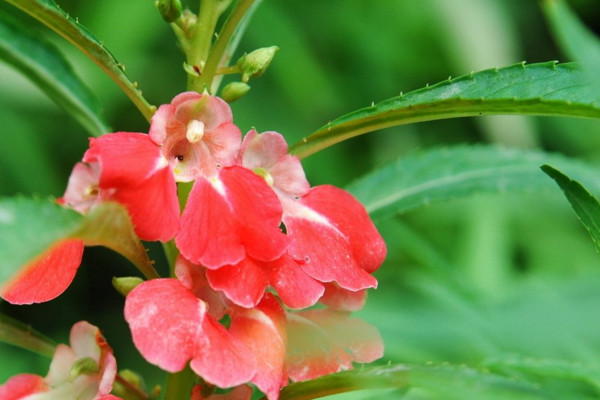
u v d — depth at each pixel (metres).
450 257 0.86
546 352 0.60
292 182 0.53
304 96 0.91
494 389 0.52
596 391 0.58
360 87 0.98
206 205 0.51
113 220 0.50
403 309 0.61
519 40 1.08
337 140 0.54
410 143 0.98
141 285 0.50
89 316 0.94
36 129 0.88
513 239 0.90
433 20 0.97
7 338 0.55
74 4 0.87
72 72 0.57
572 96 0.52
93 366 0.53
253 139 0.53
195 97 0.52
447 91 0.53
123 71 0.53
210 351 0.50
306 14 0.98
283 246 0.51
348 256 0.53
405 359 0.60
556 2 0.59
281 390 0.53
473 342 0.61
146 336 0.50
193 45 0.54
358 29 0.98
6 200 0.48
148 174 0.50
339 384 0.52
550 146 1.01
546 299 0.62
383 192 0.59
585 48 0.59
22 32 0.57
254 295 0.51
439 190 0.59
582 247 0.89
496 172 0.59
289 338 0.53
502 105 0.52
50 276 0.52
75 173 0.54
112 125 0.90
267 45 0.92
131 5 0.86
